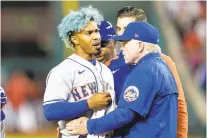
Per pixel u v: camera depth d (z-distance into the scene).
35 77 35.25
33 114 33.06
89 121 13.86
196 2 33.97
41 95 34.19
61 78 13.98
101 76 14.56
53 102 13.91
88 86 14.20
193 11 33.91
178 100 14.84
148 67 13.82
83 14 14.20
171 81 14.16
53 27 35.66
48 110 13.91
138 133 13.92
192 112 32.09
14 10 38.31
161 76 13.87
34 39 37.22
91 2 33.03
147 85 13.64
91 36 14.26
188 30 33.84
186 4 33.94
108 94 14.02
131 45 14.12
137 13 15.29
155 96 13.83
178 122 14.80
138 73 13.77
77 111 13.80
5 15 38.00
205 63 33.19
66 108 13.79
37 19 37.62
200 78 32.84
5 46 37.00
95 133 13.88
